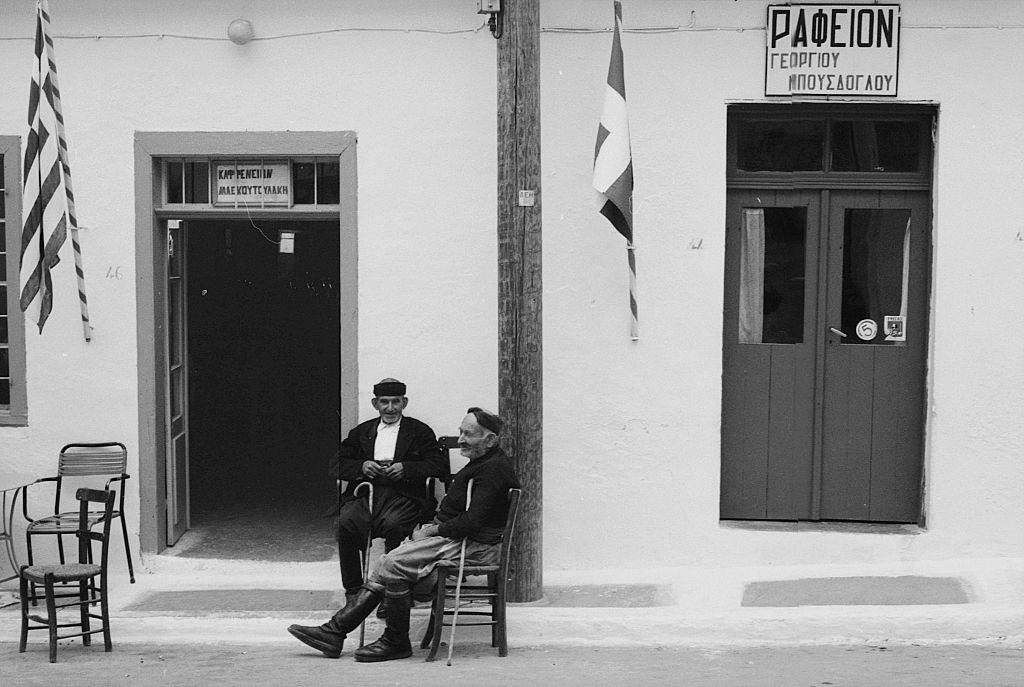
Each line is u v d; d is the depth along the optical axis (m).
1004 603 7.37
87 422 8.33
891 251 8.20
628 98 7.96
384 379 8.15
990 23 7.82
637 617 7.33
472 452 6.95
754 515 8.32
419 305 8.14
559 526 8.14
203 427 12.10
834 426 8.27
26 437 8.35
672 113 7.95
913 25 7.85
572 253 8.03
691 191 7.97
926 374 8.14
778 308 8.27
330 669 6.53
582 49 7.95
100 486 8.35
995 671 6.27
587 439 8.09
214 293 12.12
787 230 8.23
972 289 7.93
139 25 8.13
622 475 8.10
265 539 9.08
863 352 8.23
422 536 6.92
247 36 8.02
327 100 8.10
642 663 6.60
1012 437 7.96
